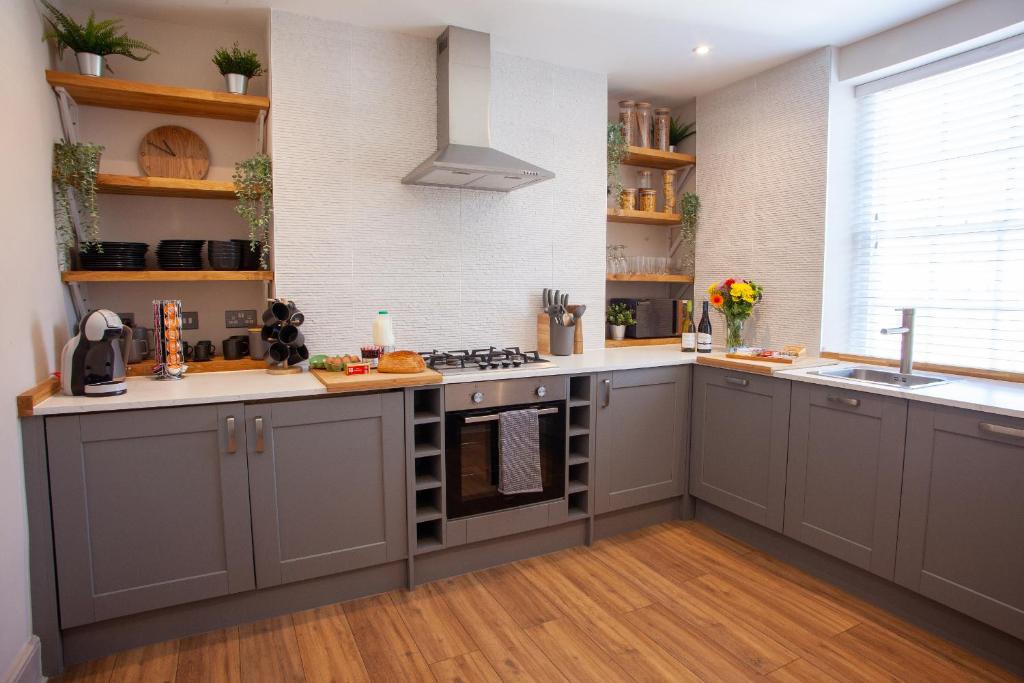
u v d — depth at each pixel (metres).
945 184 2.77
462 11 2.64
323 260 2.76
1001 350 2.57
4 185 1.74
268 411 2.15
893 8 2.61
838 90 3.08
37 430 1.84
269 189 2.65
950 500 2.08
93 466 1.92
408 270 2.96
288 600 2.30
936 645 2.12
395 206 2.91
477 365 2.72
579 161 3.41
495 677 1.93
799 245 3.22
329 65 2.72
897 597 2.31
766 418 2.77
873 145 3.08
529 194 3.27
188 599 2.09
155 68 2.67
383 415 2.36
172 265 2.55
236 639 2.13
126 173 2.66
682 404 3.17
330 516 2.30
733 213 3.64
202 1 2.49
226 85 2.65
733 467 2.96
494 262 3.20
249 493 2.16
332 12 2.63
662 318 3.87
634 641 2.13
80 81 2.27
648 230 4.12
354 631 2.19
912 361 2.71
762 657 2.04
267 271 2.67
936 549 2.12
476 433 2.58
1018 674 1.95
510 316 3.27
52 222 2.22
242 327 2.91
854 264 3.19
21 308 1.86
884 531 2.29
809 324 3.18
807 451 2.59
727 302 3.36
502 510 2.67
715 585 2.54
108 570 1.97
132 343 2.55
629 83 3.63
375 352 2.68
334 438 2.29
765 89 3.39
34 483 1.85
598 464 2.91
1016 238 2.52
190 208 2.78
